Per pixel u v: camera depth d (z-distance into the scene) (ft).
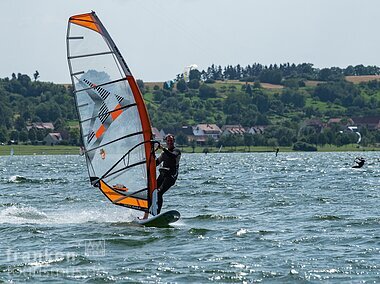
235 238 124.26
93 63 135.74
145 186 137.69
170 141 139.33
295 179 312.29
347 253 111.45
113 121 136.67
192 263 104.22
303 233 130.11
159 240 121.80
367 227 137.59
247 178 322.75
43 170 454.81
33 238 123.65
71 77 136.36
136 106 135.03
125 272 98.58
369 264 103.76
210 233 128.88
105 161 138.62
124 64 133.80
